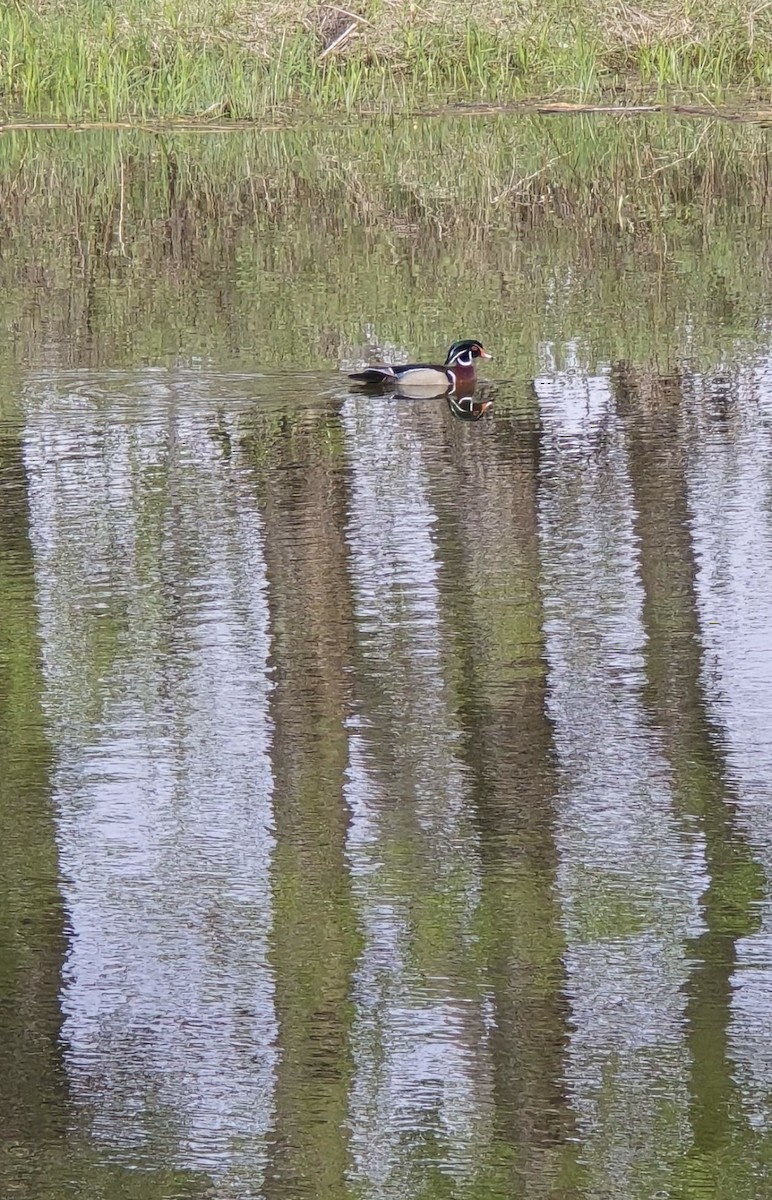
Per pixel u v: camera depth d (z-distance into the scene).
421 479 16.66
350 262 26.08
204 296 23.88
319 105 39.16
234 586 14.14
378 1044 8.54
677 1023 8.61
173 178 32.75
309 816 10.63
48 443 17.66
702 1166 7.67
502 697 12.11
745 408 18.64
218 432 18.06
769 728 11.60
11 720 11.94
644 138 34.75
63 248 27.44
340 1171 7.67
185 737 11.68
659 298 23.47
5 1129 8.09
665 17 40.16
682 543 14.81
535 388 19.64
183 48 39.09
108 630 13.30
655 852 10.15
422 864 10.12
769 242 26.83
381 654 12.81
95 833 10.52
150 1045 8.56
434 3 40.34
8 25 39.94
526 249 26.83
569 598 13.71
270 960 9.23
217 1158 7.84
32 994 8.99
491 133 35.78
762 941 9.27
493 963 9.14
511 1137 7.87
